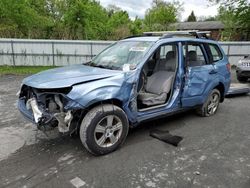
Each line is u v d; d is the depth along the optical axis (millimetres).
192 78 4406
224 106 6031
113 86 3283
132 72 3541
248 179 2879
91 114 3195
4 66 13461
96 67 3945
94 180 2834
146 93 4246
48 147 3652
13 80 9703
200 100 4730
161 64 4562
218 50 5215
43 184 2752
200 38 4781
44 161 3248
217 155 3469
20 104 3799
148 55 3783
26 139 3924
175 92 4230
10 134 4117
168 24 34406
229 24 22328
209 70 4777
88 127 3178
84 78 3264
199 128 4488
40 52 14008
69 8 23688
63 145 3717
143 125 4566
